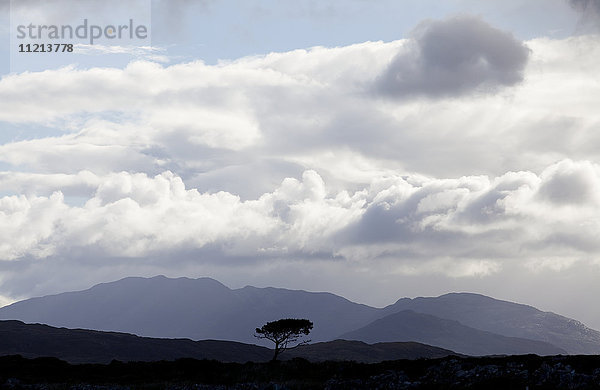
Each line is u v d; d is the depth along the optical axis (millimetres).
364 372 112062
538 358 104875
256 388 104750
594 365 93062
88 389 110812
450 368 100625
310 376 116750
